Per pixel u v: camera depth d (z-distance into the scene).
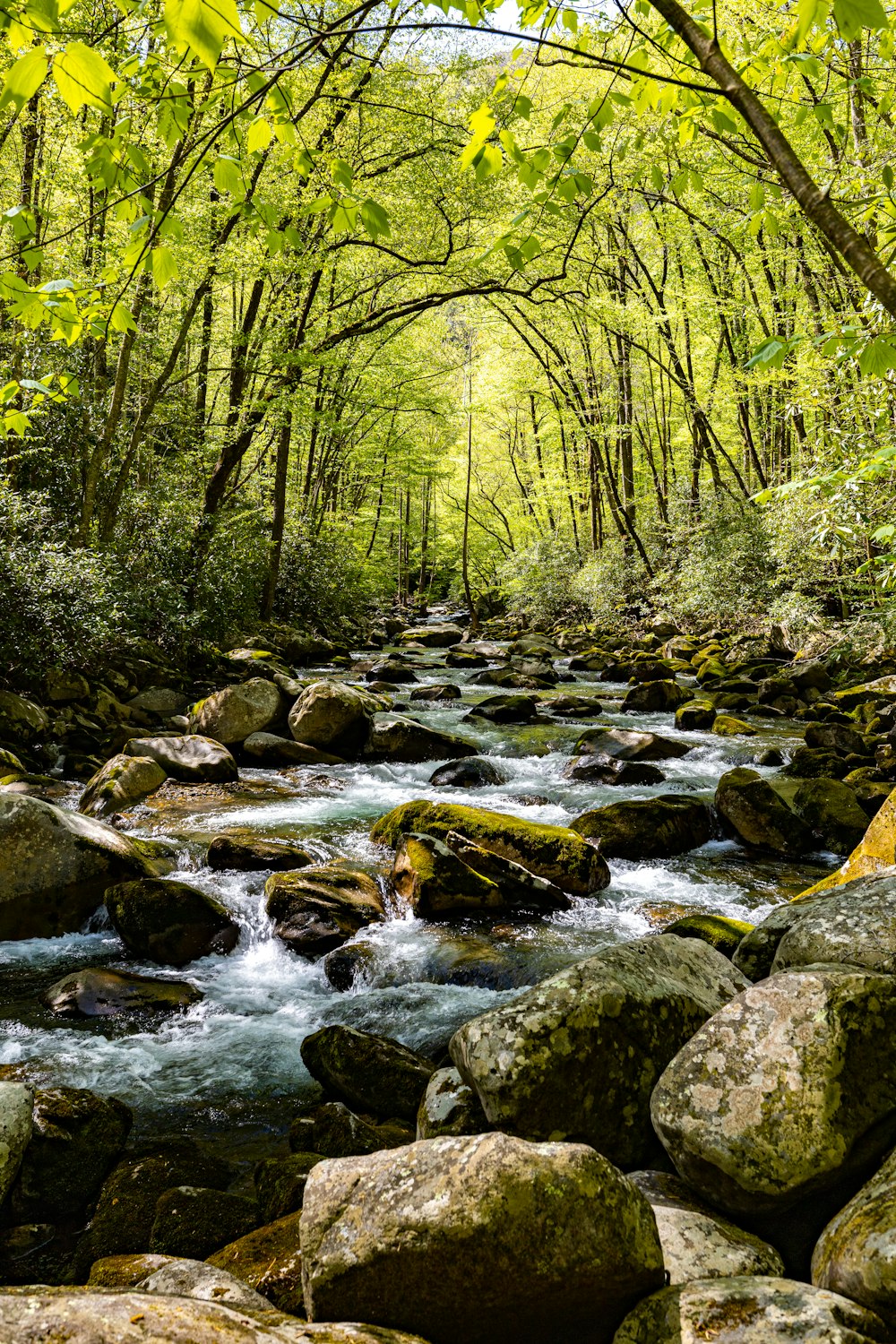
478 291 15.31
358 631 25.91
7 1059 4.17
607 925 5.71
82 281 2.95
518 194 13.81
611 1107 2.96
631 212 18.14
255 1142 3.63
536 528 35.50
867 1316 1.93
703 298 17.16
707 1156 2.55
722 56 1.56
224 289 18.62
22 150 13.98
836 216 1.42
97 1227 3.03
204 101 2.49
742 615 19.02
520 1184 2.16
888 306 1.36
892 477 7.96
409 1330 2.18
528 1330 2.16
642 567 24.36
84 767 8.95
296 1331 1.98
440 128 13.09
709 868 6.86
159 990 4.84
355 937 5.47
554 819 8.05
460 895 5.78
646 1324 2.03
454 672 18.52
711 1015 3.30
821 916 3.42
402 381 22.47
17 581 9.77
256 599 18.66
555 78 11.07
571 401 23.23
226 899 5.96
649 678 16.36
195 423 18.58
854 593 15.16
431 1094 3.31
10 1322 1.76
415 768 10.02
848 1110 2.51
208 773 8.95
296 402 15.77
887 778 8.52
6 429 3.57
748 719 12.48
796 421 15.42
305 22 2.07
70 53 1.79
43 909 5.68
